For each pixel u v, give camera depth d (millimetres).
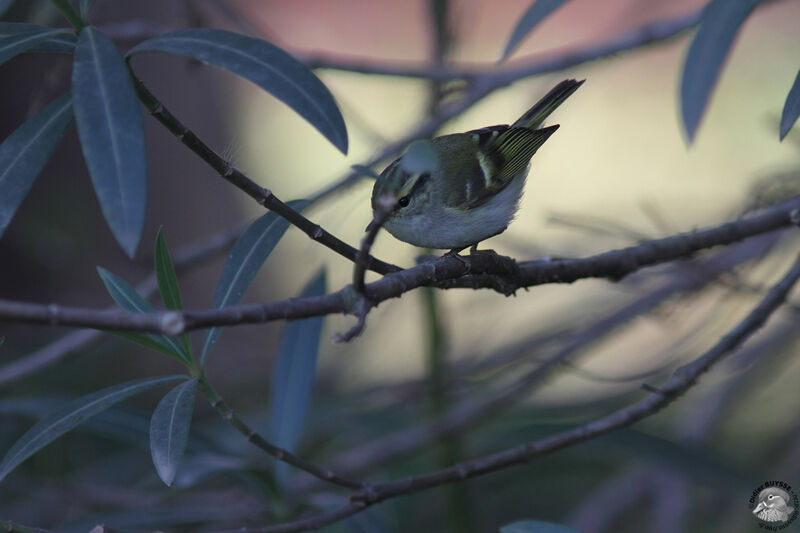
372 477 11656
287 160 18938
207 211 17312
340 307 4176
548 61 9859
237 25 10023
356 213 14172
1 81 12719
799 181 9109
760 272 11852
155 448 4707
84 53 4152
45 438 4828
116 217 3676
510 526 5566
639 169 17797
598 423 6242
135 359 13461
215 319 3777
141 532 5496
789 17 16891
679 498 10484
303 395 7707
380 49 21688
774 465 11703
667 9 17875
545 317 13617
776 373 11633
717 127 16469
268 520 7875
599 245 12375
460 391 11328
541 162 18406
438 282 6250
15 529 5004
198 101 17422
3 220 4320
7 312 3398
